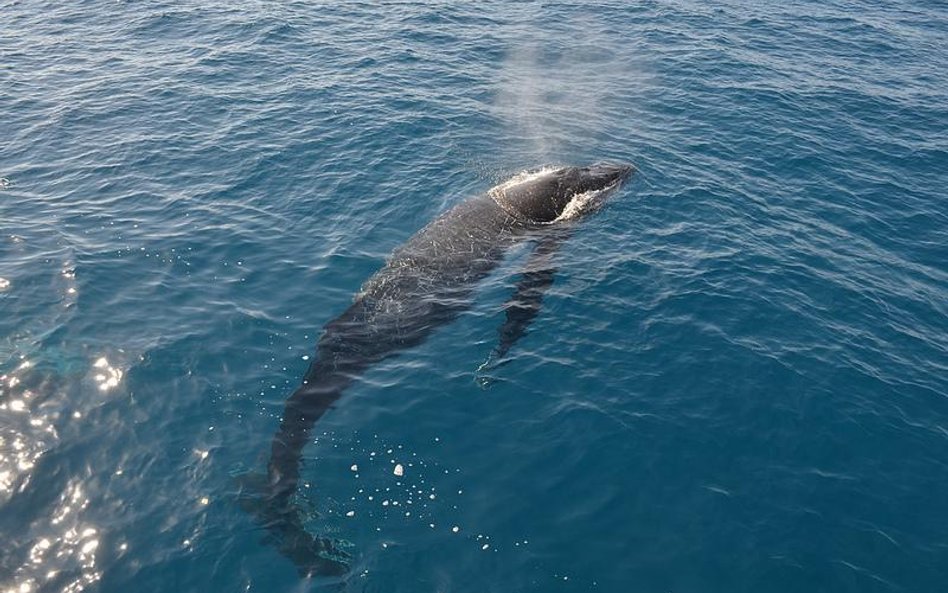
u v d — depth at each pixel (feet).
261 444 51.44
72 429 51.47
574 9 138.10
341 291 65.41
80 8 128.06
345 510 47.47
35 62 108.47
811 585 44.62
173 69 106.42
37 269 66.23
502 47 119.24
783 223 78.33
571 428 53.67
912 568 45.80
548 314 63.57
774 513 48.67
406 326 61.31
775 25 134.92
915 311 67.36
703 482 50.44
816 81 112.78
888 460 52.70
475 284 66.08
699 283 68.03
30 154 85.87
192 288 65.26
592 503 48.73
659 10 139.33
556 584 44.01
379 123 92.48
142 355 57.67
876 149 94.58
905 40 131.44
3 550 43.96
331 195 78.69
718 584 44.52
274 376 56.75
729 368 59.16
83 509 46.52
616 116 98.78
